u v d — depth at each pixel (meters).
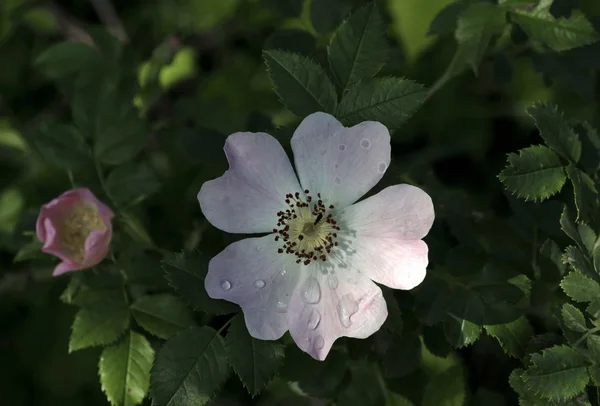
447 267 0.39
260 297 0.37
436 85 0.40
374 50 0.38
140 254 0.40
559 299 0.38
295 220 0.37
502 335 0.37
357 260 0.37
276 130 0.37
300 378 0.39
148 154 0.45
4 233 0.44
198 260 0.37
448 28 0.40
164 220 0.44
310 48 0.42
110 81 0.43
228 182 0.37
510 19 0.40
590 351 0.36
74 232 0.39
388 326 0.37
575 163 0.38
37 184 0.44
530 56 0.42
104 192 0.40
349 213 0.37
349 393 0.39
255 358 0.36
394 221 0.36
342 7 0.42
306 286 0.37
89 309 0.39
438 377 0.40
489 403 0.40
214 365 0.37
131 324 0.39
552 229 0.39
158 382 0.36
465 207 0.40
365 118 0.37
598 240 0.37
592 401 0.37
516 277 0.38
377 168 0.37
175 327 0.39
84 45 0.43
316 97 0.37
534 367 0.36
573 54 0.41
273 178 0.37
